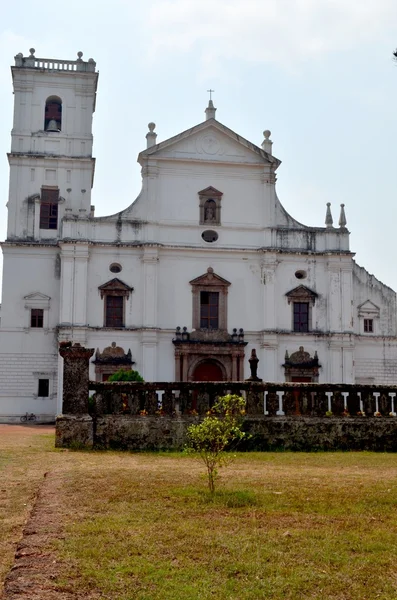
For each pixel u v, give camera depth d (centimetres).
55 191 4747
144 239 4591
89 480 1293
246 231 4722
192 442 1800
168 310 4569
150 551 837
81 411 1928
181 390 1991
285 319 4669
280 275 4716
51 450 1838
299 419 1975
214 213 4716
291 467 1568
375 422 2000
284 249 4712
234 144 4769
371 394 2042
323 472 1473
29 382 4478
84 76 4888
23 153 4719
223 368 4562
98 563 792
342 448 1973
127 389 1967
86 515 1005
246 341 4597
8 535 934
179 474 1395
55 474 1370
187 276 4622
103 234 4572
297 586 735
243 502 1106
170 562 801
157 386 1975
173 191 4688
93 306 4497
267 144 4875
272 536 905
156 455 1788
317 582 746
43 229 4678
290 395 2009
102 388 1958
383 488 1241
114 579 744
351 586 738
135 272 4572
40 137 4781
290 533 918
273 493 1190
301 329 4684
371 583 747
